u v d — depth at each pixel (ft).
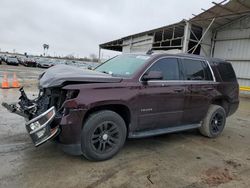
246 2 43.06
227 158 13.23
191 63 15.52
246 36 52.37
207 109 16.51
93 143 11.23
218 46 58.54
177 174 10.88
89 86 10.78
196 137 16.94
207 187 9.91
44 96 12.57
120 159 12.11
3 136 14.23
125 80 11.98
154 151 13.57
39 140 10.27
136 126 12.68
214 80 16.88
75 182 9.59
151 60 13.29
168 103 13.70
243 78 52.95
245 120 24.13
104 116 11.29
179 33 63.21
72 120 10.34
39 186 9.09
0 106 21.74
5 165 10.59
